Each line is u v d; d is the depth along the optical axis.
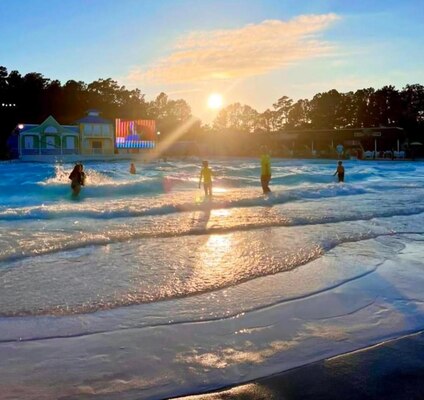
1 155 72.56
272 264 7.95
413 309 5.77
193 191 23.45
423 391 3.68
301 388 3.75
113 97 119.38
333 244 9.62
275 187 26.53
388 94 117.75
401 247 9.37
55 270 7.47
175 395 3.68
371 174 34.69
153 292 6.38
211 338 4.84
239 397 3.63
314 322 5.32
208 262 8.11
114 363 4.25
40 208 14.16
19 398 3.61
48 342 4.71
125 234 10.51
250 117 152.25
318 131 76.62
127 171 37.91
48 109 102.31
